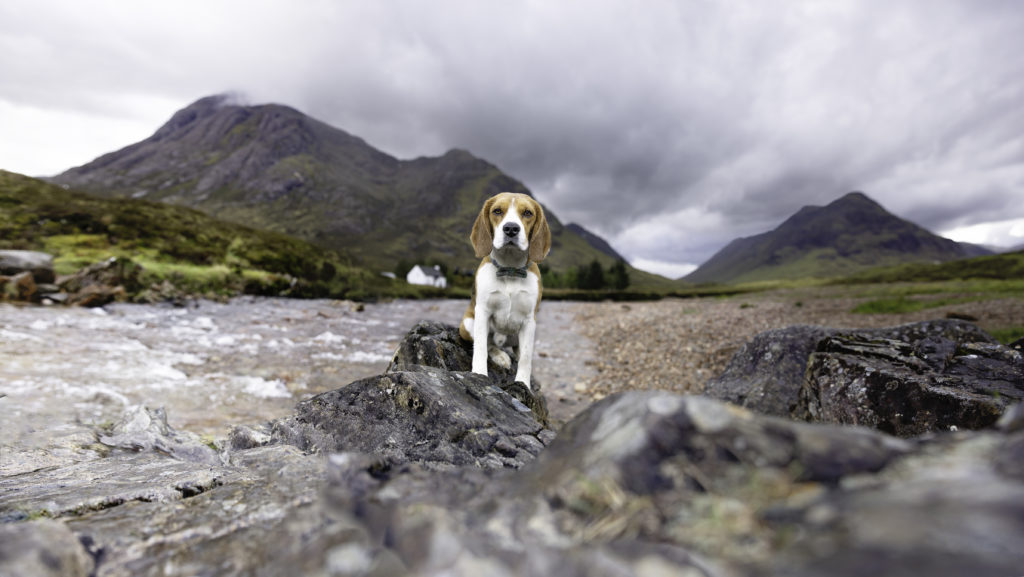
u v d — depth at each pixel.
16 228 21.83
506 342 4.58
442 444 2.23
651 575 0.61
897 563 0.48
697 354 10.36
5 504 1.61
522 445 2.30
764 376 5.48
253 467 1.94
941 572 0.45
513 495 0.91
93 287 14.33
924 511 0.56
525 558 0.70
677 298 53.19
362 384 2.64
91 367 6.51
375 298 27.73
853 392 3.65
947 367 3.51
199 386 6.42
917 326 4.28
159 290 16.56
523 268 3.86
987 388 3.05
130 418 4.13
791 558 0.57
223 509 1.25
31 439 3.69
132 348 8.27
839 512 0.62
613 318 20.09
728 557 0.61
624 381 8.90
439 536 0.77
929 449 0.74
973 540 0.48
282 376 7.54
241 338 10.71
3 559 0.78
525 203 3.93
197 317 13.53
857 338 4.35
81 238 22.64
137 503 1.53
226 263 24.61
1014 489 0.56
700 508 0.71
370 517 0.96
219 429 4.87
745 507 0.69
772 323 15.03
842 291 41.88
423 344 4.22
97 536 1.08
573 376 9.66
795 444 0.77
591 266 88.94
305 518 1.06
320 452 2.40
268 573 0.87
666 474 0.77
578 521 0.77
